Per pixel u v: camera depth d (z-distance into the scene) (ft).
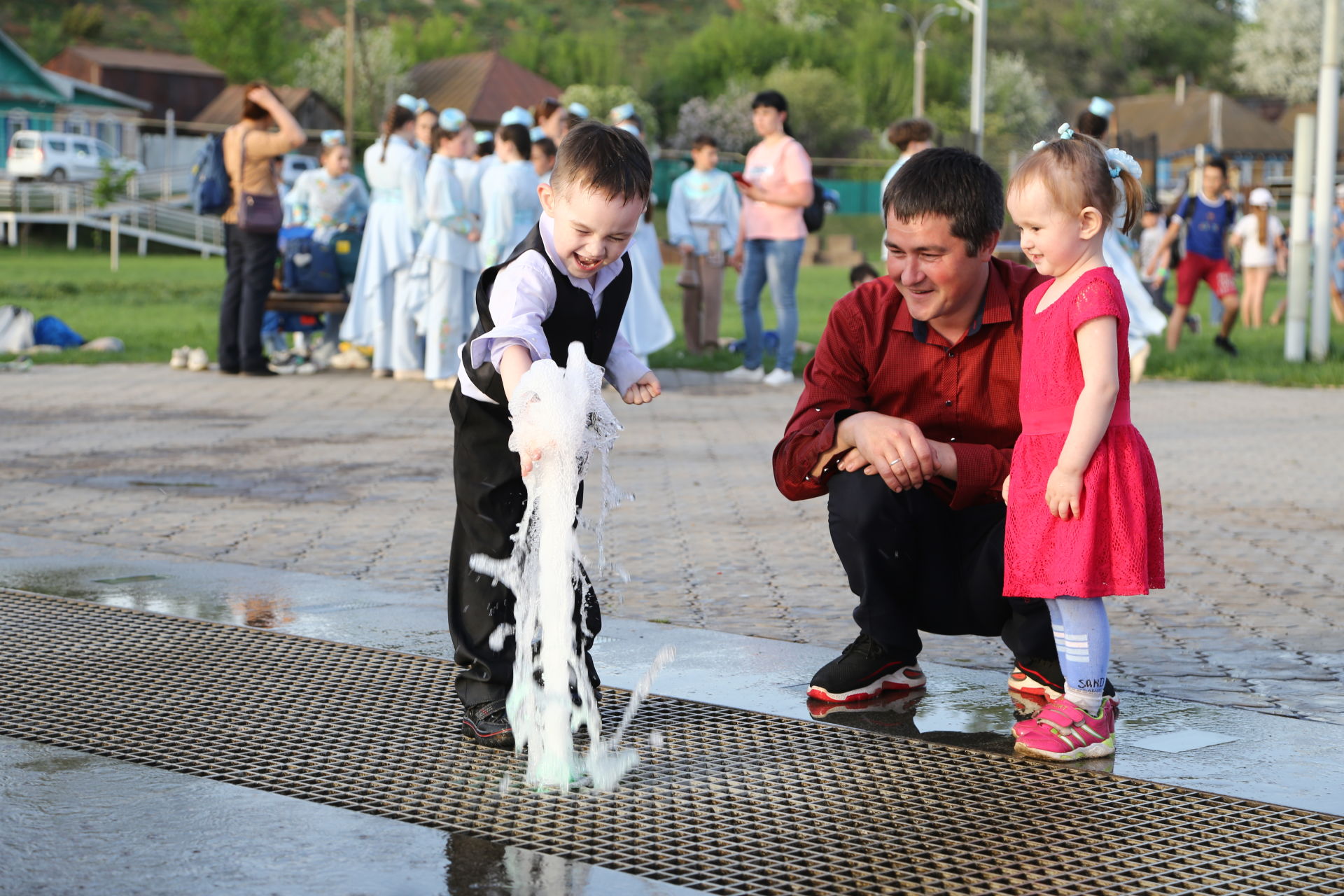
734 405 33.81
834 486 11.21
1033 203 9.85
